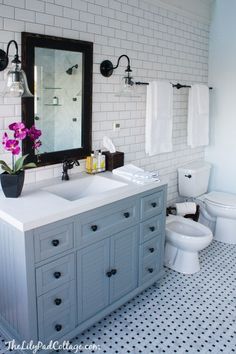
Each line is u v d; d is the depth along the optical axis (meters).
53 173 2.44
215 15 3.65
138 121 3.02
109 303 2.26
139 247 2.42
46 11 2.18
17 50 1.89
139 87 2.96
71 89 2.41
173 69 3.29
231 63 3.64
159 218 2.57
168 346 2.06
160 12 3.02
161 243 2.65
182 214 3.38
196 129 3.51
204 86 3.53
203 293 2.62
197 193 3.62
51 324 1.89
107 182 2.46
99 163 2.62
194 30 3.49
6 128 2.12
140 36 2.86
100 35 2.54
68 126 2.45
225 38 3.63
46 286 1.81
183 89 3.48
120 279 2.31
